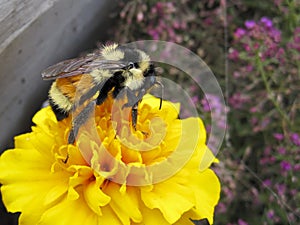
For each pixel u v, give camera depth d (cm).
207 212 10
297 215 15
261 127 16
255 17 17
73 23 14
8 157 10
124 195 10
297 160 15
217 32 17
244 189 16
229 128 16
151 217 10
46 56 13
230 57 16
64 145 10
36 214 10
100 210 10
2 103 12
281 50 15
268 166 16
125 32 16
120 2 16
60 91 11
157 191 10
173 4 17
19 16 12
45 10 13
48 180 10
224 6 17
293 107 15
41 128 11
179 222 10
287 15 16
